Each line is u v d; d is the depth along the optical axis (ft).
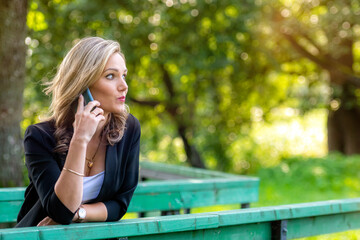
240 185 12.77
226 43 35.04
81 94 6.32
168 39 34.17
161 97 42.11
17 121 16.56
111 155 6.61
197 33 33.65
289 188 30.07
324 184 29.76
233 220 7.23
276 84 46.42
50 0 26.22
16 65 16.28
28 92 29.60
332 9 35.86
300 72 44.55
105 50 6.35
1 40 15.84
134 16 30.81
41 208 6.49
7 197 10.07
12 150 16.35
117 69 6.44
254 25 35.96
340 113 45.75
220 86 41.06
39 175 6.26
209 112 44.21
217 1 32.68
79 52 6.39
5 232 5.28
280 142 53.16
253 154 49.29
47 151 6.35
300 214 8.14
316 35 42.01
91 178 6.60
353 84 41.34
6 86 16.11
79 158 5.98
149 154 50.06
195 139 43.47
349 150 45.62
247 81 42.37
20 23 16.26
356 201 9.19
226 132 45.11
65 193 5.94
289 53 40.70
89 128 6.04
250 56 38.88
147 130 47.03
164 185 11.52
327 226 8.84
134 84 38.47
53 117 6.66
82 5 29.50
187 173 15.25
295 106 47.37
